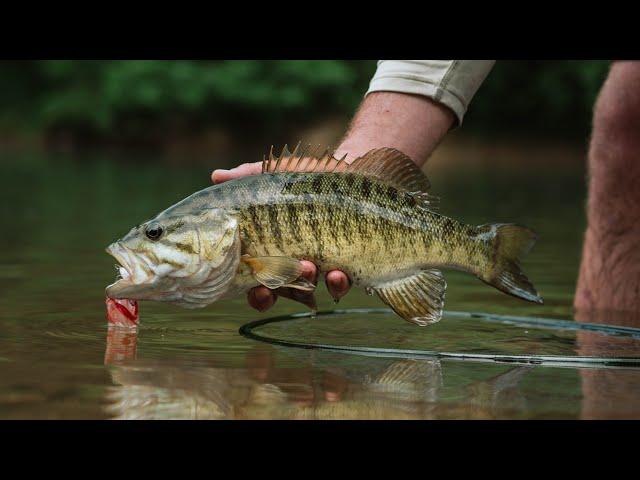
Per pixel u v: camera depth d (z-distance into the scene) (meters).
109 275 1.59
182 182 4.12
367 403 0.82
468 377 0.92
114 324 1.14
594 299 1.43
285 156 1.07
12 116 8.21
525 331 1.20
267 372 0.92
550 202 3.38
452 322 1.26
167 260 1.02
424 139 1.27
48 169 5.12
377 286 1.06
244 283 1.03
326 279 1.04
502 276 1.10
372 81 1.31
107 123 7.76
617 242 1.42
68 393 0.83
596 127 1.47
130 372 0.90
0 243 2.06
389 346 1.08
